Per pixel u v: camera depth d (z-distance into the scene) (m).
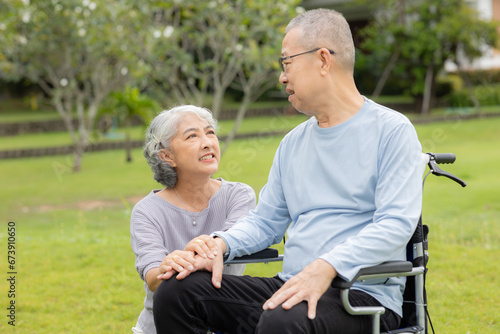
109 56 9.98
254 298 2.04
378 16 17.41
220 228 2.41
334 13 2.07
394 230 1.87
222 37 8.58
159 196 2.39
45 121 16.59
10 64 10.08
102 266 4.52
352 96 2.08
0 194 8.66
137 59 9.41
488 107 17.91
